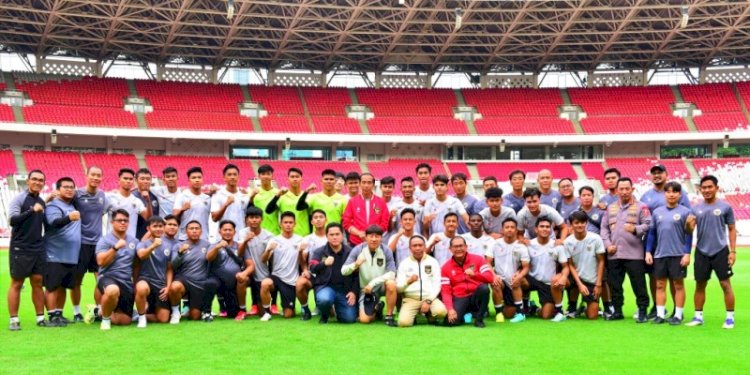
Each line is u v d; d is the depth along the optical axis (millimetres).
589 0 37031
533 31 42844
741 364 8039
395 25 41875
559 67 52719
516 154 51969
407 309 10859
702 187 10719
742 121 48656
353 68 51781
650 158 50875
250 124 47844
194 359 8195
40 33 41500
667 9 39281
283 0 37656
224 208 12148
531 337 9773
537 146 51875
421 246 10883
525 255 11562
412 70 53000
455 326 10812
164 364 7918
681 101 51188
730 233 10641
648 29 42406
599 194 47188
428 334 10008
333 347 8977
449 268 11117
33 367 7750
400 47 47469
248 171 46594
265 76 52156
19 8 35969
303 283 11398
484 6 38844
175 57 48688
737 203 44125
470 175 49406
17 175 40750
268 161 48531
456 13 37031
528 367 7848
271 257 11906
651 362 8133
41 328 10453
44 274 10547
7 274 20141
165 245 11234
